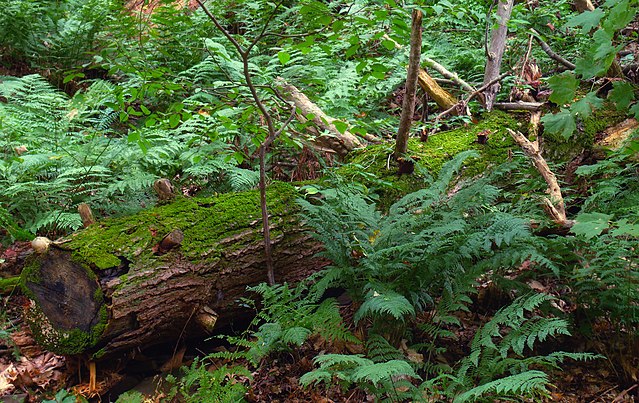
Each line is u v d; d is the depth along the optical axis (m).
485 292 3.75
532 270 3.67
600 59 2.26
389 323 3.32
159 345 3.71
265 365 3.46
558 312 3.34
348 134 4.95
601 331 3.40
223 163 4.70
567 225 3.66
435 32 6.77
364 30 4.71
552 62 6.14
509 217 3.29
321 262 3.98
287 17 6.41
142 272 3.36
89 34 6.89
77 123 5.59
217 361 3.62
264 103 4.73
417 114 6.17
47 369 3.53
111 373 3.50
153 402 3.25
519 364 2.84
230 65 5.43
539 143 4.84
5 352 3.66
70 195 4.68
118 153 4.83
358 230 3.51
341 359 2.69
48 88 5.73
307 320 3.21
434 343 3.49
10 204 4.71
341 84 5.62
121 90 3.52
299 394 3.20
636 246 3.19
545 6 6.54
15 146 4.91
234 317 3.82
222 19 6.78
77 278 3.31
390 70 5.95
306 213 3.94
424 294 3.38
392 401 2.88
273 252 3.79
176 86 3.61
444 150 4.66
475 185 3.58
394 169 4.45
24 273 3.39
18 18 6.80
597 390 3.04
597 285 3.19
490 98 5.36
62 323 3.34
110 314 3.28
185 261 3.49
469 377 2.96
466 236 3.26
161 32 6.09
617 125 4.80
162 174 4.93
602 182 3.76
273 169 5.16
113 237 3.44
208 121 4.96
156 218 3.61
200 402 2.97
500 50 5.50
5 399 3.26
